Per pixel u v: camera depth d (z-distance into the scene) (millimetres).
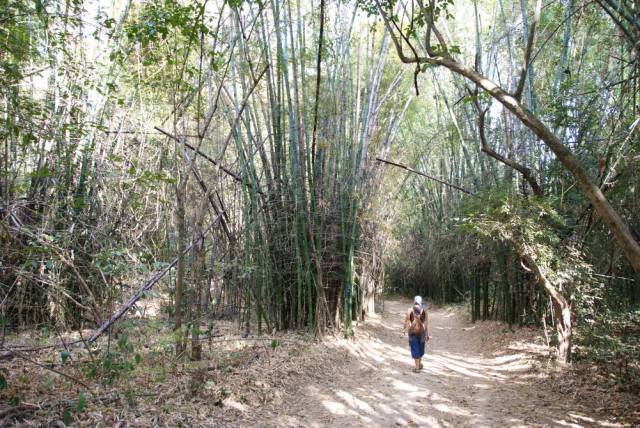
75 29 5859
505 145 9875
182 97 6262
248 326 7742
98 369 4402
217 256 8234
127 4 6324
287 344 7266
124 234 6621
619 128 6586
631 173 6113
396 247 18734
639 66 5695
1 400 3869
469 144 13359
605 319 5973
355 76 11133
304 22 8211
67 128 4699
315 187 8516
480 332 11180
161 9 5078
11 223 4383
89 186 6156
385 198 14047
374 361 7691
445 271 18281
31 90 5445
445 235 15203
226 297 9812
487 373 7070
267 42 7809
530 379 6352
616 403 4988
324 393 5566
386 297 24953
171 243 7402
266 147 9836
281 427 4348
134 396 4211
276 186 8312
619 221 3818
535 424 4633
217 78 7078
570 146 7906
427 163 18203
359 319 11375
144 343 5711
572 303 6883
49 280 4520
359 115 9594
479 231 7145
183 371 5227
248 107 7730
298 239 8312
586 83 8164
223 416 4352
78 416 3756
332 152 8781
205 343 6883
